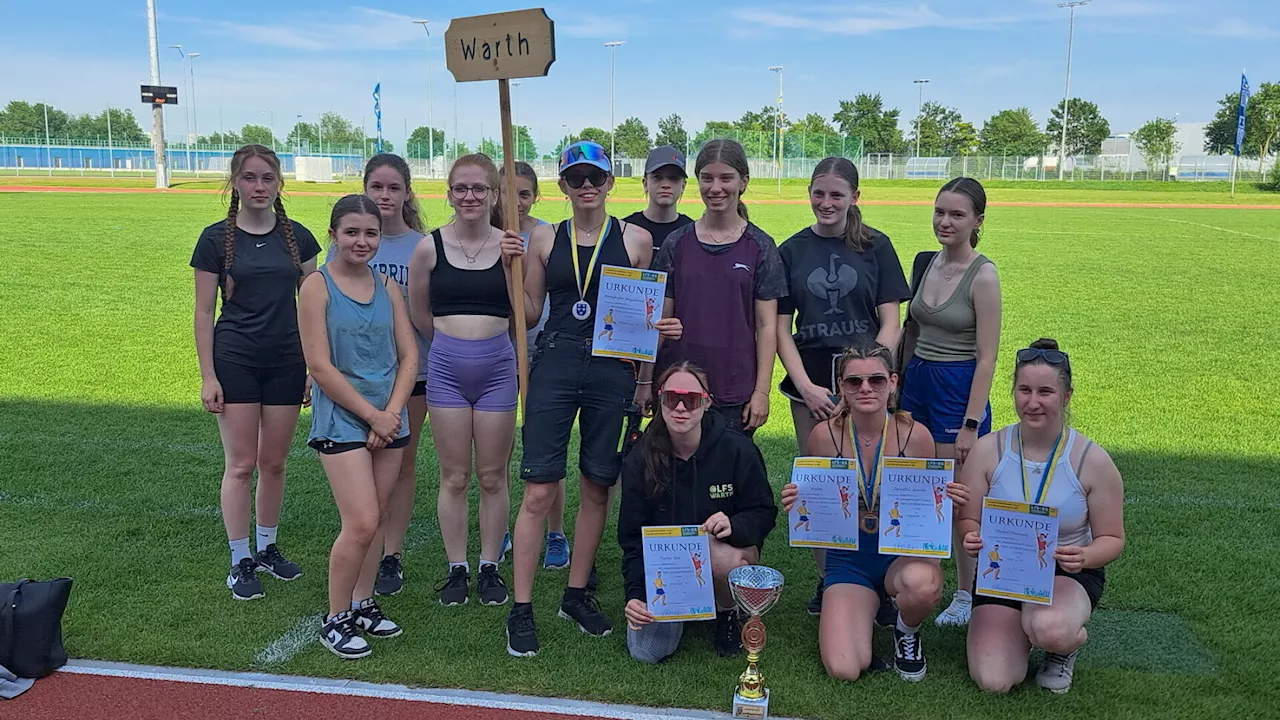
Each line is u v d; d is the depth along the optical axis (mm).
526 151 84438
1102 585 3492
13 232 20469
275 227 4191
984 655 3387
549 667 3488
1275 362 9508
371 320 3572
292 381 4188
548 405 3699
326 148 97812
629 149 98812
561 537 4652
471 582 4355
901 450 3676
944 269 3965
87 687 3283
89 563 4410
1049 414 3389
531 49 3662
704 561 3441
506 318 4023
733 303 3859
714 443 3650
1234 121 74688
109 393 7773
